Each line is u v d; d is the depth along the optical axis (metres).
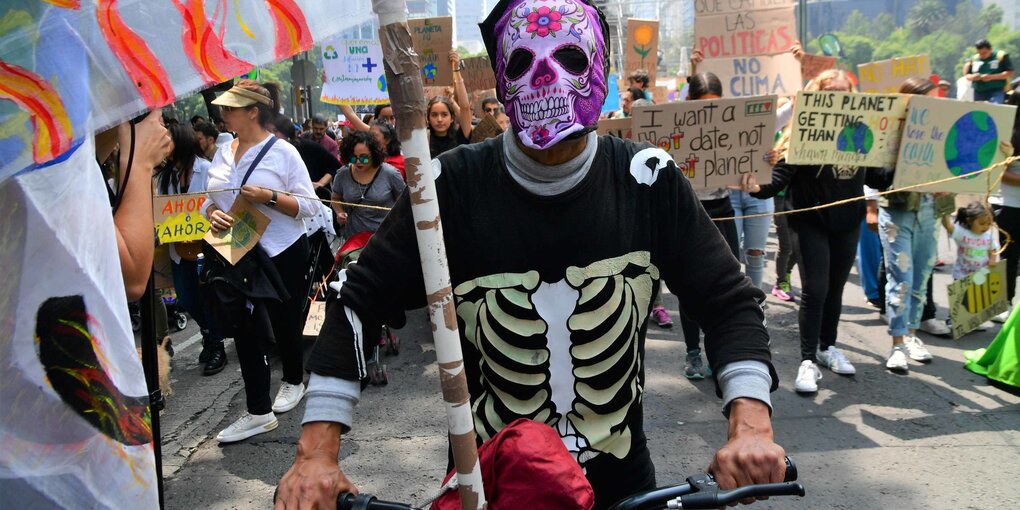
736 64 5.64
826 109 4.16
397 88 1.24
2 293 1.21
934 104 4.13
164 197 4.10
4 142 1.12
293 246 4.20
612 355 1.59
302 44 1.24
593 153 1.57
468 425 1.32
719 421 4.17
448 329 1.30
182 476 3.76
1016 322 4.45
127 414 1.37
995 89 12.04
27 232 1.22
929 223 4.80
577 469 1.36
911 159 4.21
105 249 1.34
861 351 5.26
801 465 3.65
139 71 1.19
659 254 1.66
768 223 5.31
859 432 3.99
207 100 5.64
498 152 1.59
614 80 9.85
